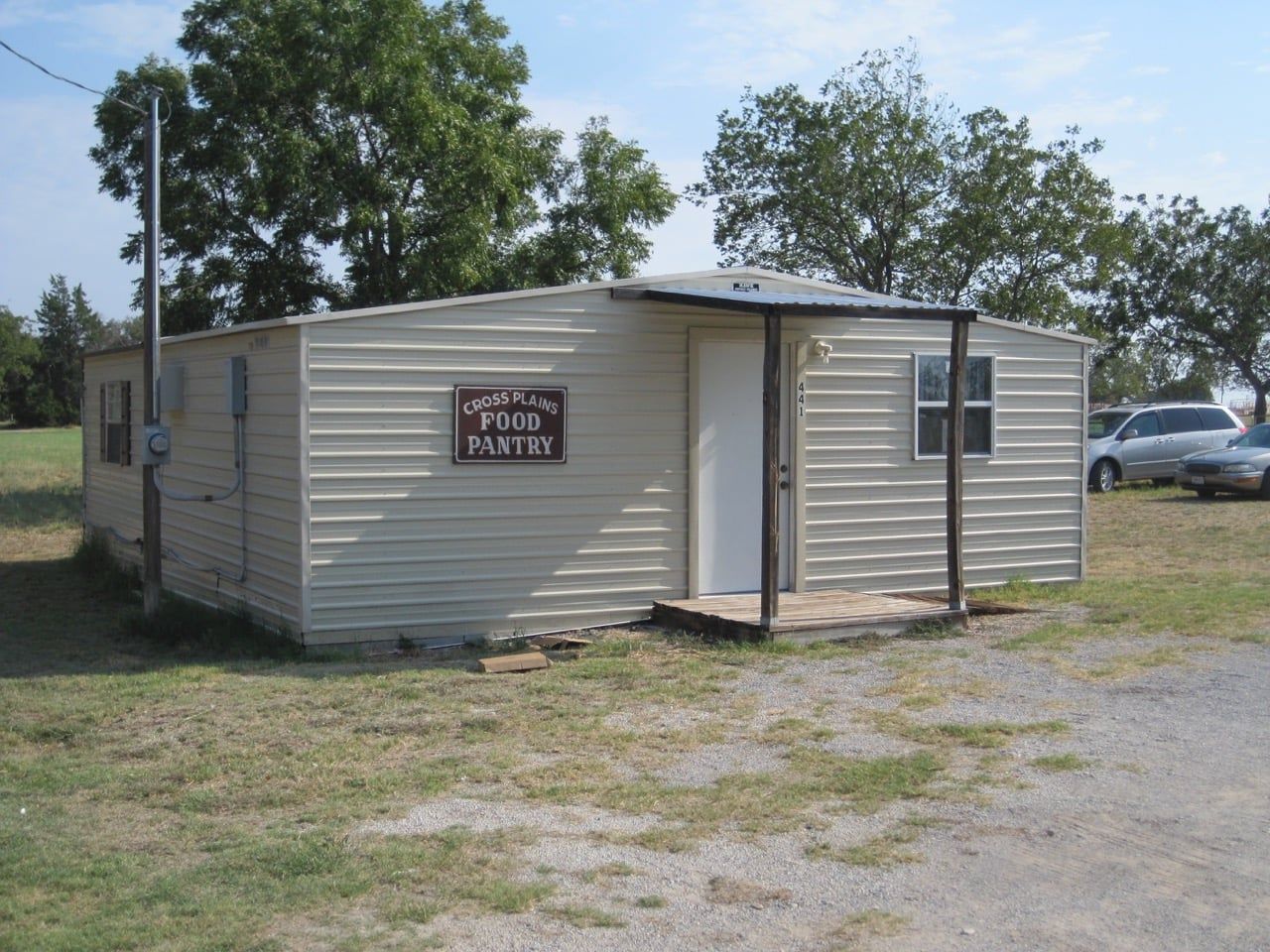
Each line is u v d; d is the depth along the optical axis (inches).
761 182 1258.6
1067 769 256.2
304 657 383.9
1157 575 546.0
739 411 453.1
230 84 893.8
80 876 204.4
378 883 200.2
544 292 414.3
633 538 434.6
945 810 233.1
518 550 415.2
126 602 510.3
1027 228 1181.1
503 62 1001.5
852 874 202.8
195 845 220.8
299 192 876.0
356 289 916.6
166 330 921.5
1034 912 186.4
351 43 868.6
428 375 399.5
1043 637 396.5
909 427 487.5
